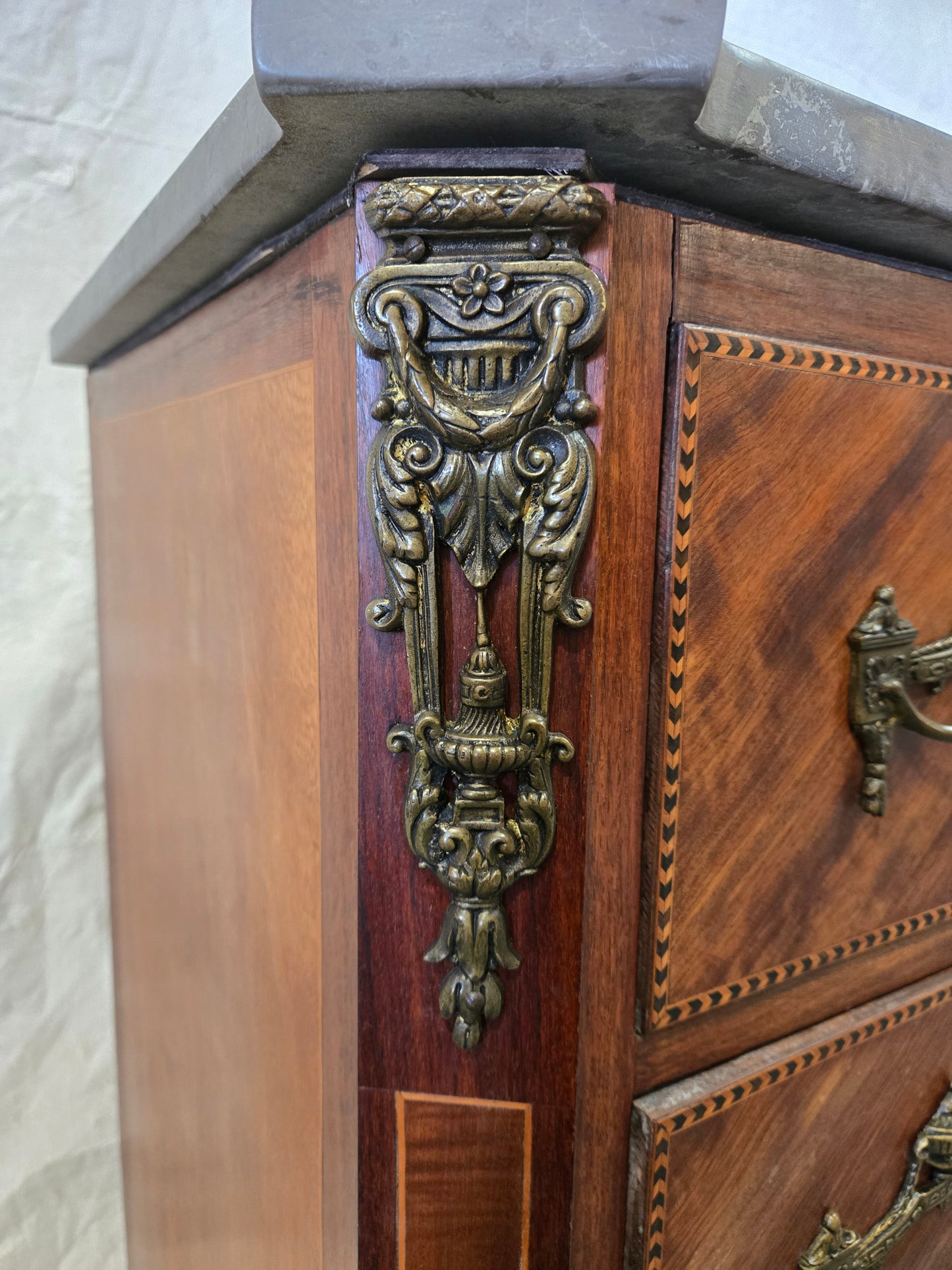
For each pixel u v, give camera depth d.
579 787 0.32
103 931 0.94
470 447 0.29
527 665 0.30
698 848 0.36
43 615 0.87
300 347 0.36
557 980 0.33
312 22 0.25
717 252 0.32
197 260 0.43
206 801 0.55
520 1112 0.35
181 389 0.53
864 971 0.45
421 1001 0.34
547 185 0.27
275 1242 0.49
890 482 0.39
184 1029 0.64
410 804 0.31
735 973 0.38
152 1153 0.77
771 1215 0.42
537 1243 0.36
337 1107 0.39
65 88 0.81
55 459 0.85
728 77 0.28
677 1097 0.37
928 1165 0.50
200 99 0.87
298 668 0.39
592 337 0.28
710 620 0.34
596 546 0.31
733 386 0.33
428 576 0.30
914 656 0.41
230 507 0.46
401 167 0.29
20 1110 0.92
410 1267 0.37
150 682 0.66
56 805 0.90
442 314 0.29
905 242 0.37
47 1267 0.94
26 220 0.81
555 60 0.25
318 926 0.39
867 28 0.98
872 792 0.41
